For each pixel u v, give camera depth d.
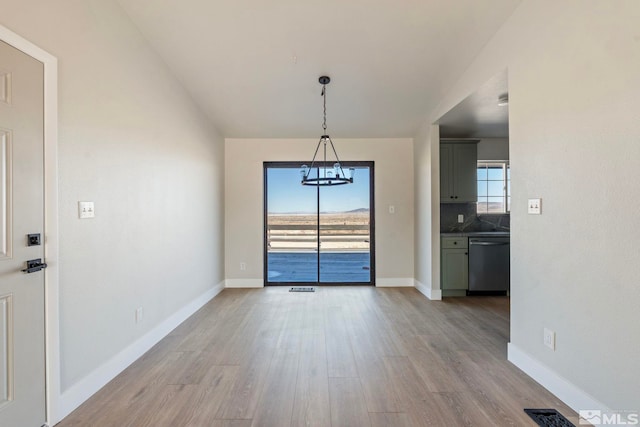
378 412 1.87
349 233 5.34
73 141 1.97
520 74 2.37
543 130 2.14
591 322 1.77
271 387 2.15
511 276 2.49
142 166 2.75
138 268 2.67
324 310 3.88
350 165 5.19
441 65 3.20
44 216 1.76
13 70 1.59
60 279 1.86
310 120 4.46
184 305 3.55
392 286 5.09
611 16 1.65
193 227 3.83
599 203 1.72
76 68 2.00
